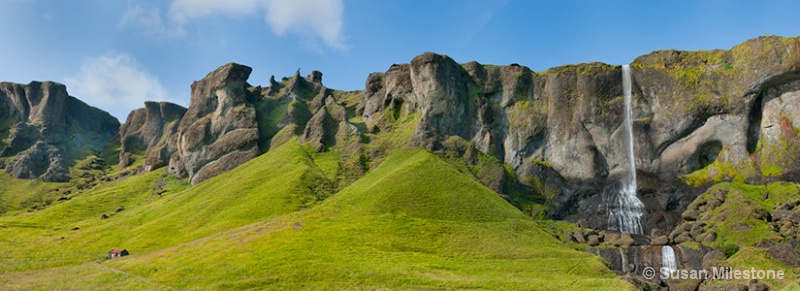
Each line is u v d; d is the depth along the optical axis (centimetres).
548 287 5966
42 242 9750
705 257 7381
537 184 11219
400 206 9000
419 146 12106
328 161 12419
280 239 7656
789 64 9262
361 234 7800
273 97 18138
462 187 9888
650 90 10981
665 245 7950
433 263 6850
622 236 8600
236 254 7200
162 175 15888
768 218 7950
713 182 9875
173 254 7788
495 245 7681
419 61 12975
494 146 12075
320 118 14075
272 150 14275
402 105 13962
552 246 7931
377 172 11219
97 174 18888
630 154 10869
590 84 11594
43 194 15800
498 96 12744
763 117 9869
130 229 10319
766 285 5997
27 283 6706
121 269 7306
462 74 13050
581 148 11275
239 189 11112
